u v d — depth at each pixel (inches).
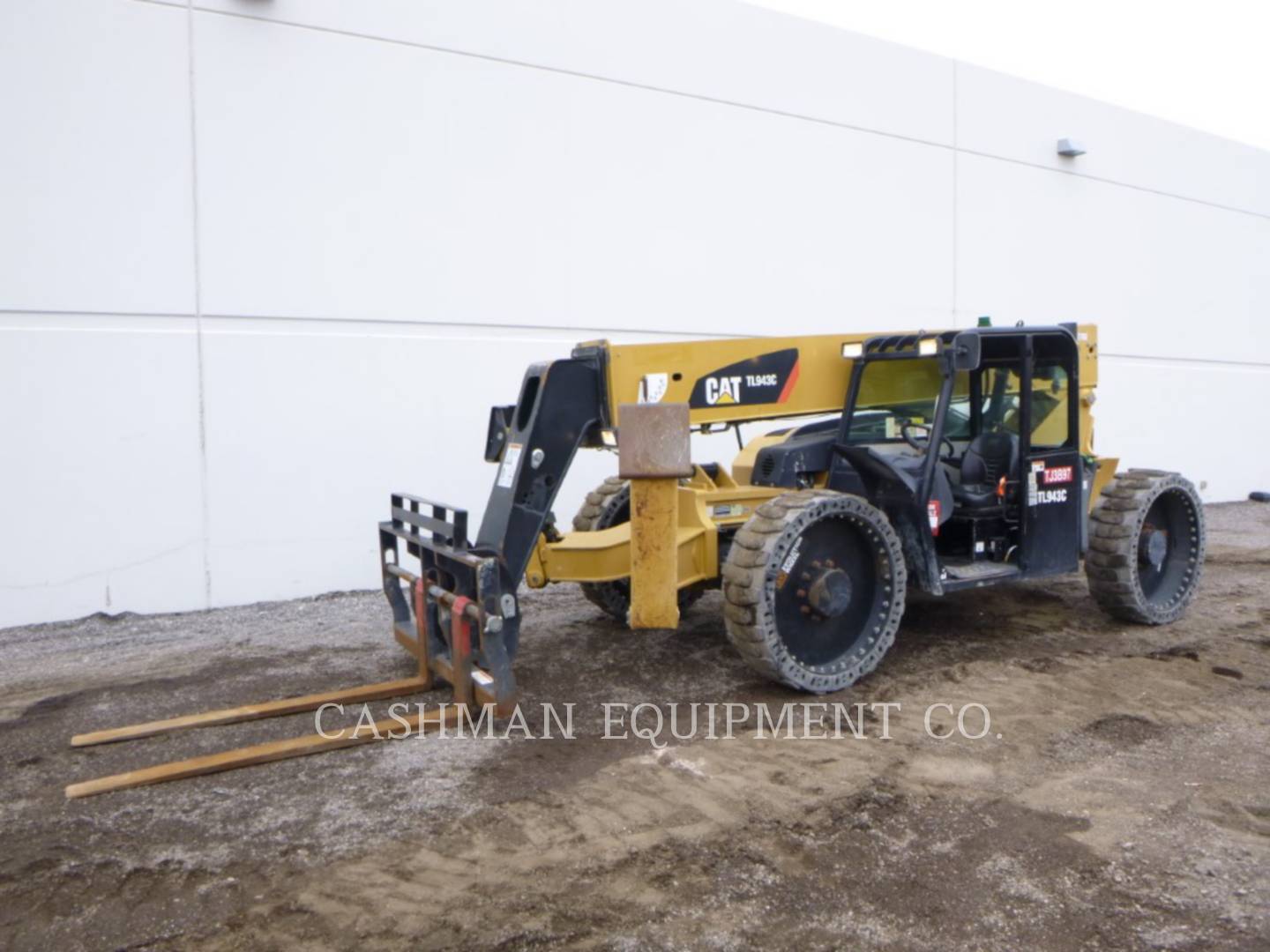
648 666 219.1
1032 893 122.0
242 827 143.3
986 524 230.7
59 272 265.1
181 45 277.0
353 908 120.9
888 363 233.5
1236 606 272.1
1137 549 243.1
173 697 204.8
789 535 187.8
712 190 374.3
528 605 283.0
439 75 315.0
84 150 266.2
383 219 308.7
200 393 284.0
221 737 179.5
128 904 123.2
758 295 389.4
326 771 163.0
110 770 165.8
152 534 279.7
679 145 365.1
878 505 219.9
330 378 302.5
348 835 140.1
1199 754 165.8
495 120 326.0
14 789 159.0
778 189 391.9
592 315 349.7
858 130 413.4
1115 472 269.1
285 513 297.9
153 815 147.6
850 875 126.9
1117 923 115.1
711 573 209.6
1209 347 567.5
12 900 124.6
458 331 324.2
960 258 452.4
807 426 262.4
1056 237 490.0
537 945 112.4
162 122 275.7
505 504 191.5
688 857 132.1
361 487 309.7
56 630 263.6
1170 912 117.0
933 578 211.6
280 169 292.2
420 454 319.6
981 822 141.0
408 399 315.9
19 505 263.4
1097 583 243.8
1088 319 506.6
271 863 132.5
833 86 404.8
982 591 287.0
